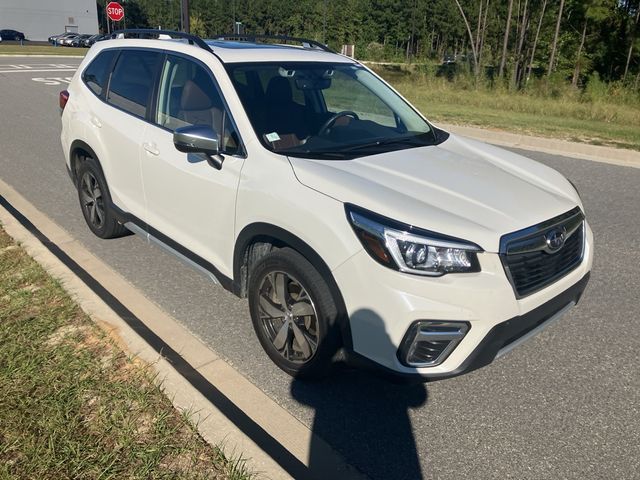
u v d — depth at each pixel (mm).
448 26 72688
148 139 4156
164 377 3035
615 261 5195
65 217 5918
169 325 3854
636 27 25938
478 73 21844
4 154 8500
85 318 3613
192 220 3844
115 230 5133
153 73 4320
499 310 2738
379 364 2803
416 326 2686
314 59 4293
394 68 39938
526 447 2859
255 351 3627
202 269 3842
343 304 2854
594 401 3227
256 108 3604
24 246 4637
